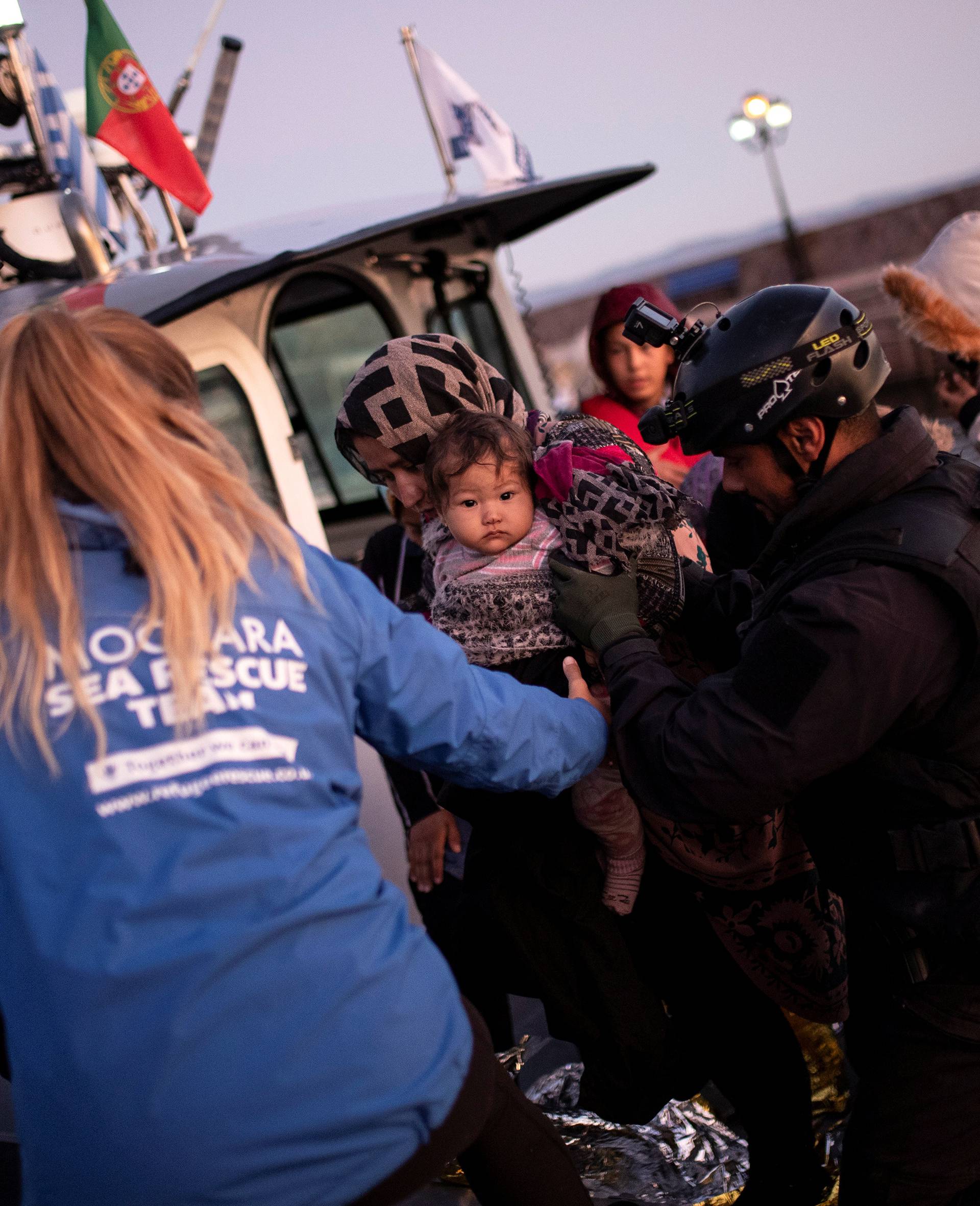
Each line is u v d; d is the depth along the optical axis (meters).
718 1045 2.06
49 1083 1.10
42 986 1.10
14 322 1.31
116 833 1.12
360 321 4.24
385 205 3.81
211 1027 1.10
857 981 1.73
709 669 1.96
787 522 1.59
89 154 4.09
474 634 1.83
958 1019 1.57
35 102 3.89
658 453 3.71
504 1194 1.55
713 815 1.56
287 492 3.21
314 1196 1.14
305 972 1.15
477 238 4.13
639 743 1.63
